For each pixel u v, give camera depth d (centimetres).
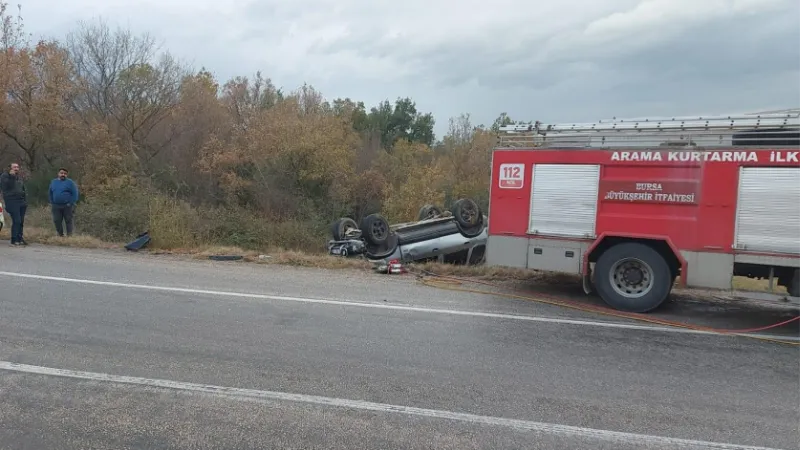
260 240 1544
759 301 856
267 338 584
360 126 5397
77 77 2997
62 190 1334
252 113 3350
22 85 2756
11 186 1216
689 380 498
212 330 607
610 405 437
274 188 2888
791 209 696
